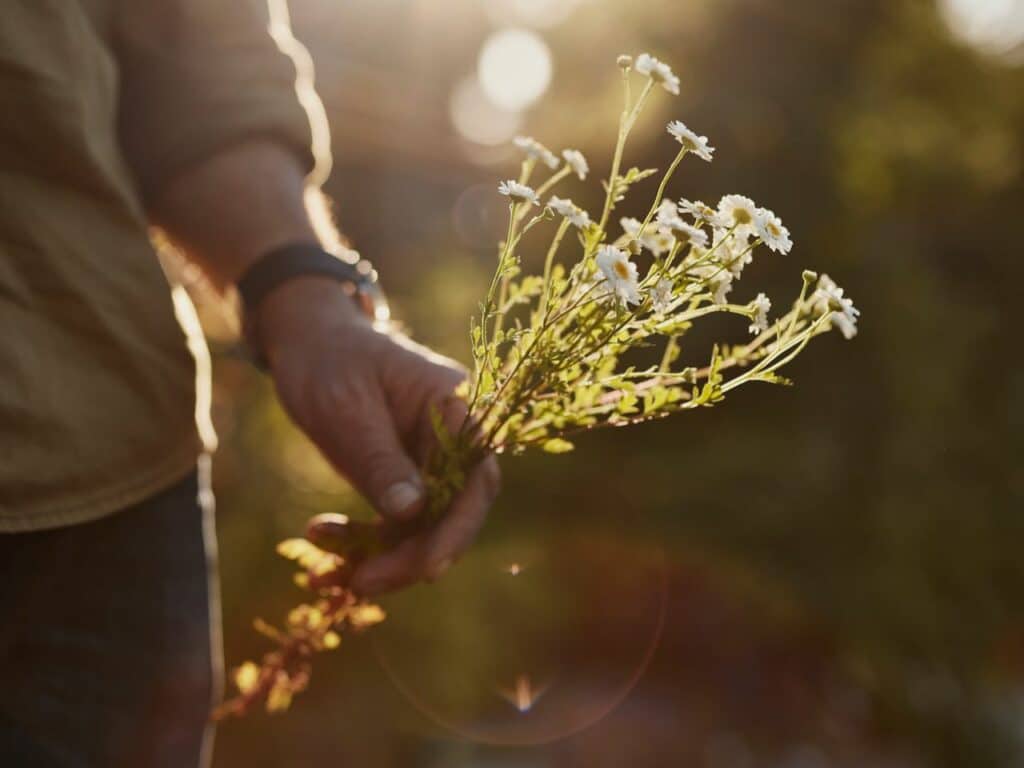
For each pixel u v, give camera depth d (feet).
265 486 15.26
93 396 3.23
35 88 3.16
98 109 3.39
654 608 28.43
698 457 27.17
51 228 3.18
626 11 30.73
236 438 15.64
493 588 18.57
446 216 42.45
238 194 3.82
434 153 42.98
